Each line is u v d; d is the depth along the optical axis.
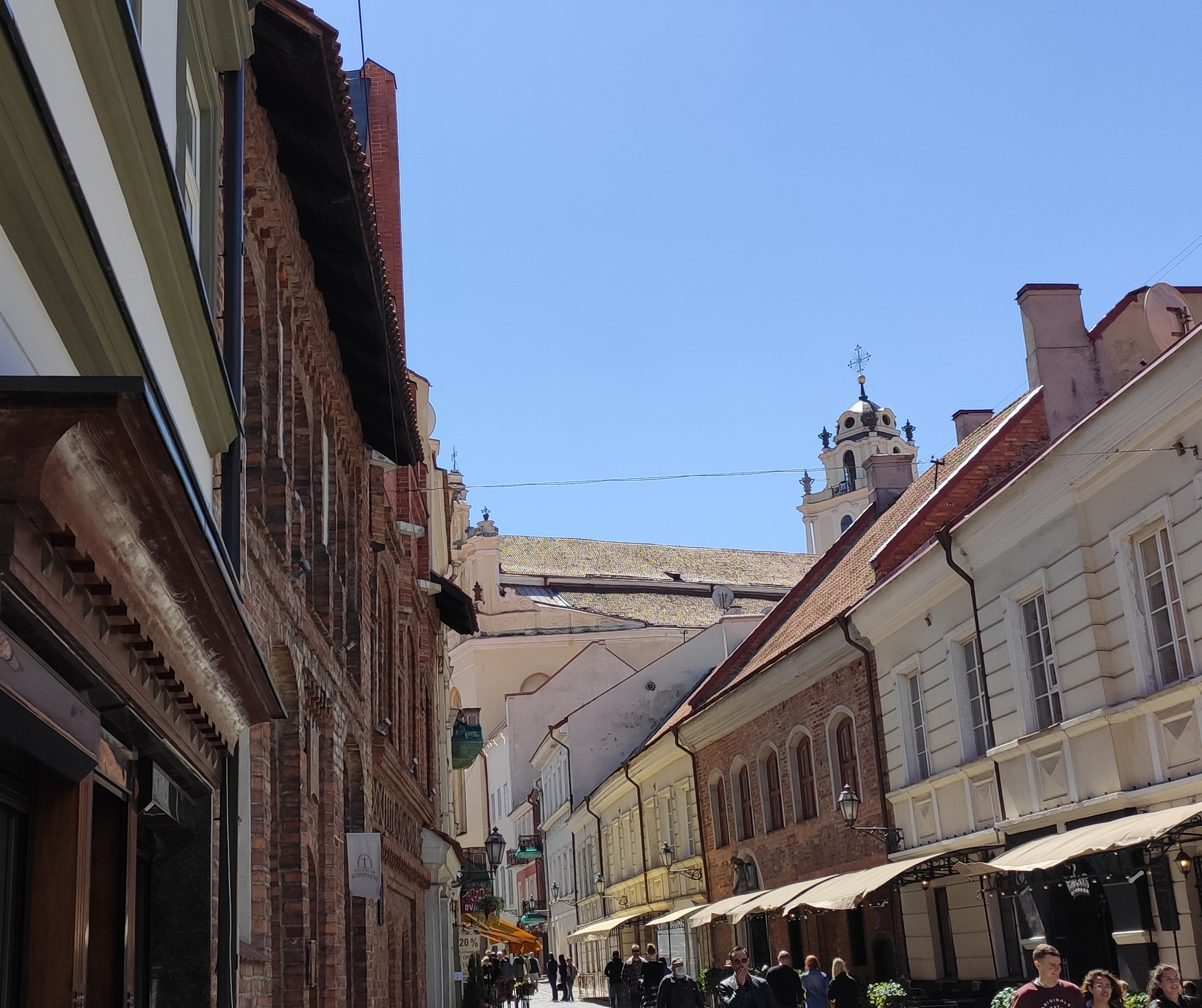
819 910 26.81
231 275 9.14
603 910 49.91
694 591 88.44
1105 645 16.59
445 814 34.53
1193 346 14.03
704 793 35.44
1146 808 15.59
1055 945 17.22
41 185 4.19
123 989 5.67
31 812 4.60
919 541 24.89
